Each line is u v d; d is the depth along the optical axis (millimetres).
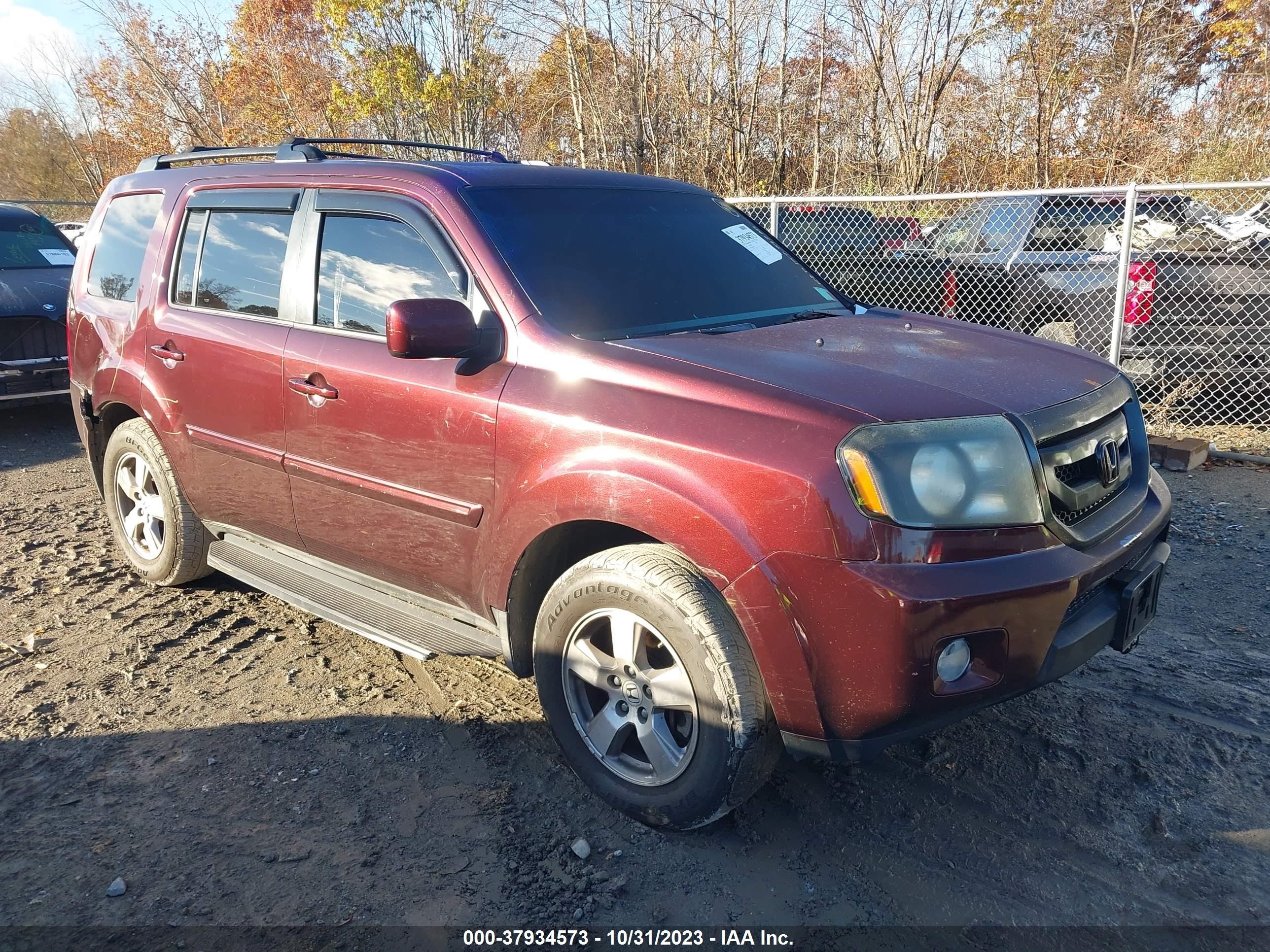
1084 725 3434
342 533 3666
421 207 3428
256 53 24469
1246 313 7270
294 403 3680
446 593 3402
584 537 3096
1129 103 20375
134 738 3455
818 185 22125
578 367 2941
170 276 4363
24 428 8766
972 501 2479
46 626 4414
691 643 2656
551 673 3041
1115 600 2846
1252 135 18047
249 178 4105
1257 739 3314
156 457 4496
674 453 2652
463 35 21469
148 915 2568
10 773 3244
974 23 21156
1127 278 7098
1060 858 2756
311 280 3715
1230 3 19641
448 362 3211
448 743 3389
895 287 9156
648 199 3965
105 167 30188
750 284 3789
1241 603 4469
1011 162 21938
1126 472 3084
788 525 2471
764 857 2787
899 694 2424
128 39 24828
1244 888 2617
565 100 22203
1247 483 6359
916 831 2893
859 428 2471
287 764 3273
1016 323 8750
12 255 8828
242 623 4434
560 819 2963
